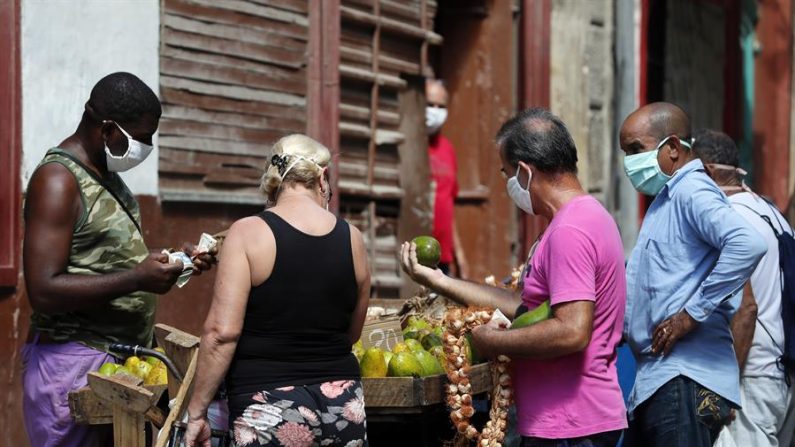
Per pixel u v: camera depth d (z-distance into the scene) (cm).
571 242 511
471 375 549
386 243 1062
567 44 1285
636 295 600
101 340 571
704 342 585
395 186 1073
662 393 584
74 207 559
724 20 1741
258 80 924
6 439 757
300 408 483
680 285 584
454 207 1238
